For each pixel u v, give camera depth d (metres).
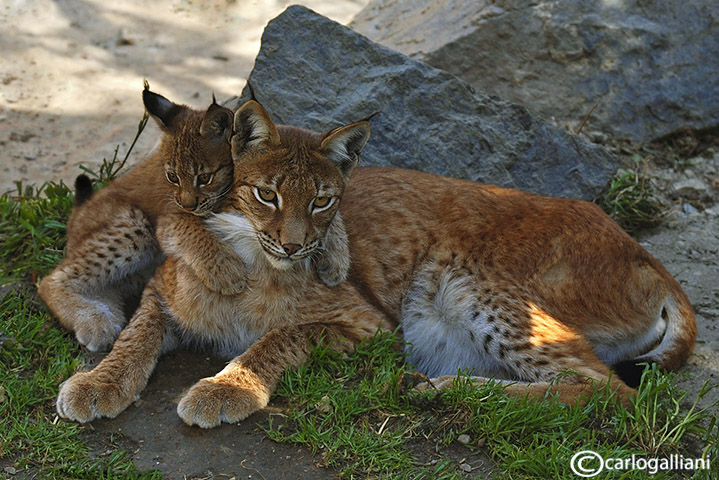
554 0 14.02
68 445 7.76
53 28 16.64
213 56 16.36
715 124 14.02
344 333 9.16
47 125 13.94
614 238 9.45
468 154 11.96
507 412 8.16
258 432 8.13
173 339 9.42
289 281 9.06
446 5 14.92
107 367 8.51
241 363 8.63
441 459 7.87
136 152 13.41
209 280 8.89
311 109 11.83
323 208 8.76
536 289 9.17
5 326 9.29
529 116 12.29
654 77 14.00
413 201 9.77
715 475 7.64
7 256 10.86
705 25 14.20
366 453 7.82
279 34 12.02
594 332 9.35
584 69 14.00
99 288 9.95
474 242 9.42
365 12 16.16
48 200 11.67
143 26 17.08
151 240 10.05
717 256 11.87
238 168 8.79
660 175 13.46
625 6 14.16
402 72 11.98
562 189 12.26
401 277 9.62
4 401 8.21
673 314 9.36
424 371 9.65
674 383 9.18
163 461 7.74
